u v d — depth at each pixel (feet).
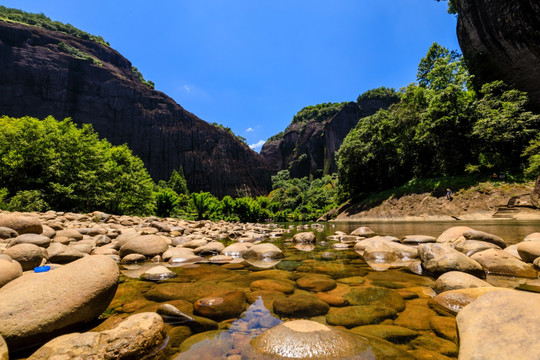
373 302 6.98
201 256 16.26
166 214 80.69
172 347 4.91
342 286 8.63
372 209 76.18
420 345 4.60
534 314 4.00
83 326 5.90
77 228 25.05
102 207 57.47
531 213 38.04
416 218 55.31
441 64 84.48
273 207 170.60
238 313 6.45
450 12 93.86
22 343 5.11
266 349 4.55
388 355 4.27
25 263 10.67
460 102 61.31
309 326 5.07
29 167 47.11
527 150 47.09
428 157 75.66
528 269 9.30
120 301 7.68
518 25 62.03
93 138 69.21
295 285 8.94
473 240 12.71
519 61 64.75
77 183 49.70
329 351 4.35
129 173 73.82
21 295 5.70
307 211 179.22
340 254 15.74
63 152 50.75
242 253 16.06
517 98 59.62
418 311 6.27
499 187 46.60
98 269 6.63
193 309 6.81
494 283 8.27
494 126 53.57
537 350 3.42
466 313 4.76
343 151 97.86
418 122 78.89
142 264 14.17
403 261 13.01
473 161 60.34
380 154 88.38
